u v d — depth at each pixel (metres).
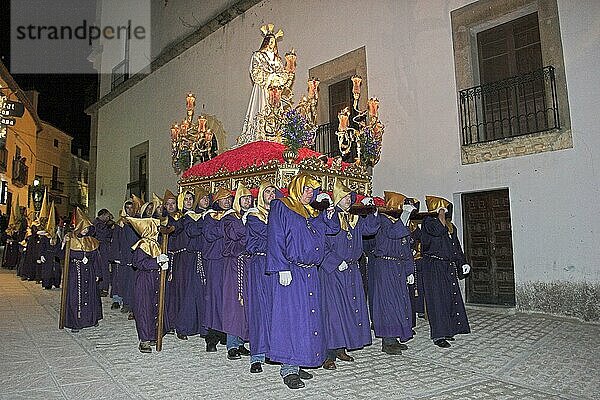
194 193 7.58
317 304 4.76
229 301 5.67
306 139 7.20
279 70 8.93
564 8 8.30
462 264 6.63
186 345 6.41
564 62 8.27
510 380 4.74
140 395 4.38
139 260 6.04
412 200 6.52
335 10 12.20
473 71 9.66
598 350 5.83
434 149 9.92
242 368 5.26
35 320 8.12
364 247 6.14
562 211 8.12
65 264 7.22
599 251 7.70
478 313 8.62
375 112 8.30
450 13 9.88
